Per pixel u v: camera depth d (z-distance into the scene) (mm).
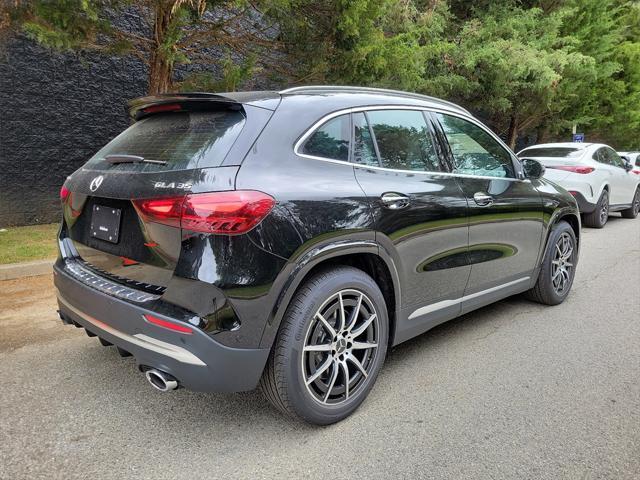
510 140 16531
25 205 8367
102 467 2402
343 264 2934
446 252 3428
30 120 8250
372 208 2861
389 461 2486
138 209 2473
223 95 2734
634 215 12047
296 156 2666
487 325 4422
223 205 2283
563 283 5016
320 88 3109
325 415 2723
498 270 4055
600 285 5738
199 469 2402
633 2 18203
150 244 2451
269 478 2348
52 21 5332
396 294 3105
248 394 3145
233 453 2531
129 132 3107
